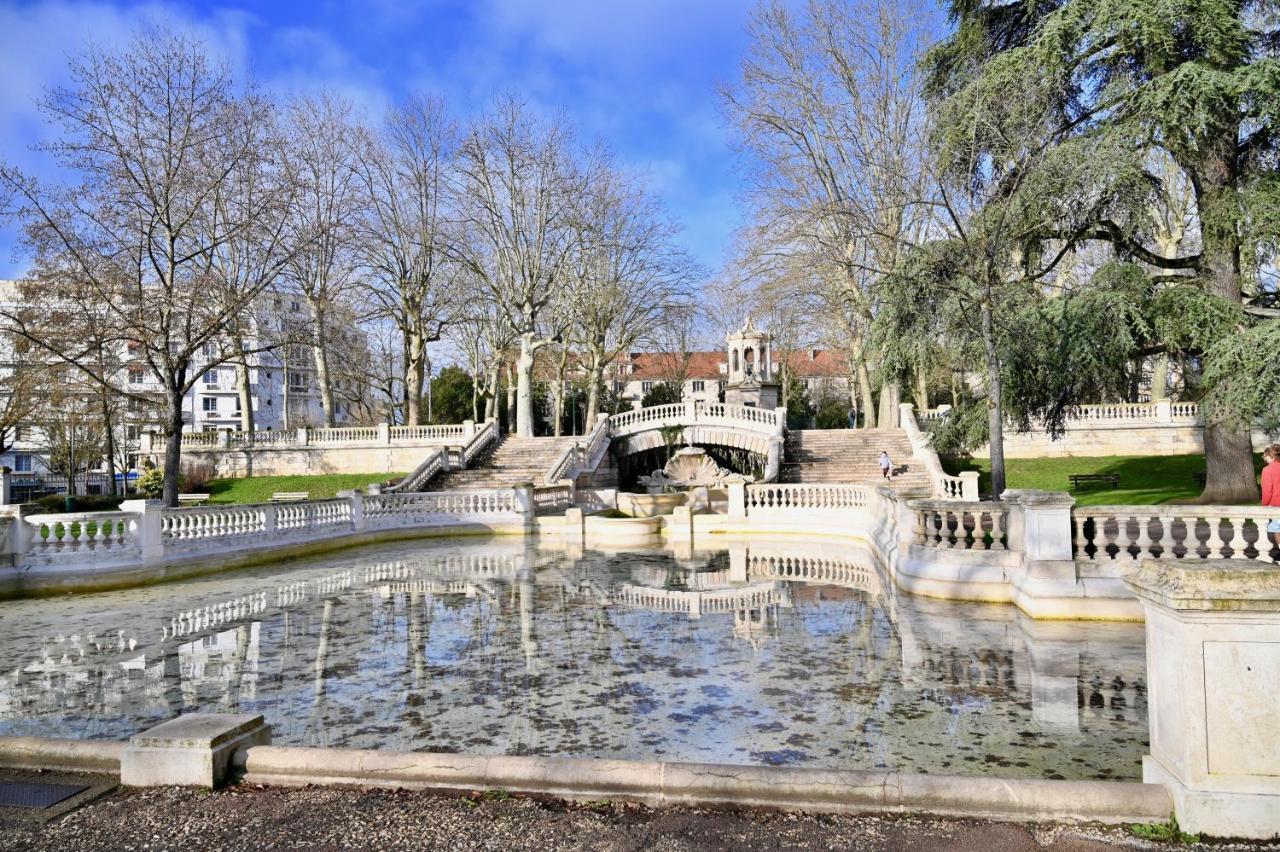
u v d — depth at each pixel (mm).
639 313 47625
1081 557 10773
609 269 47188
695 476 36750
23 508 29922
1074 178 15938
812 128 35625
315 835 4121
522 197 41562
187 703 7551
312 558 19719
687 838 4016
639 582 15086
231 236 23891
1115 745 5984
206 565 16797
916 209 30172
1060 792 4148
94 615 12289
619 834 4070
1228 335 15273
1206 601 3816
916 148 30750
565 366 54219
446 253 41969
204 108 23531
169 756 4840
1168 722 4117
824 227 34844
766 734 6359
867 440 35688
